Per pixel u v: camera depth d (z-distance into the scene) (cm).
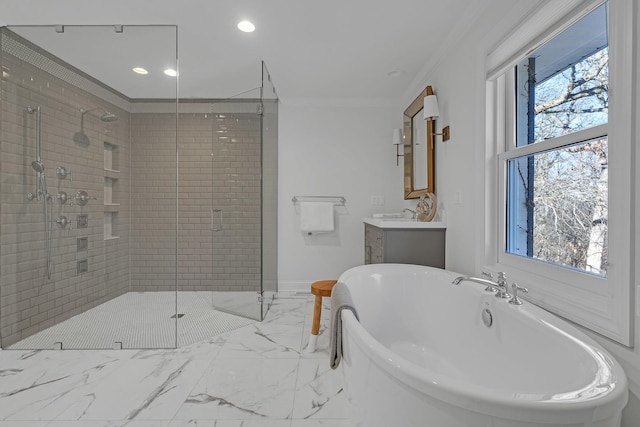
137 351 210
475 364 158
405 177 332
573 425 71
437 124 260
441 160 253
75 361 196
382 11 199
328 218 354
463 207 217
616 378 83
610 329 110
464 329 170
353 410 121
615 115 107
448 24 214
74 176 237
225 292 289
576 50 134
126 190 245
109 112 240
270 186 312
